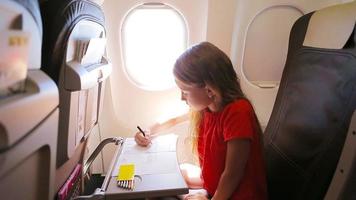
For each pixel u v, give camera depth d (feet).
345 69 3.16
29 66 1.81
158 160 3.55
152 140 4.21
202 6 4.82
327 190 2.92
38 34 1.93
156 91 5.32
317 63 3.57
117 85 5.27
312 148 3.38
